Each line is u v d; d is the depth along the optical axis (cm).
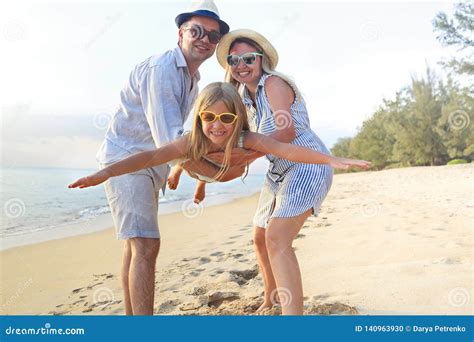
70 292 358
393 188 975
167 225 664
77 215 830
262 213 265
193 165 244
